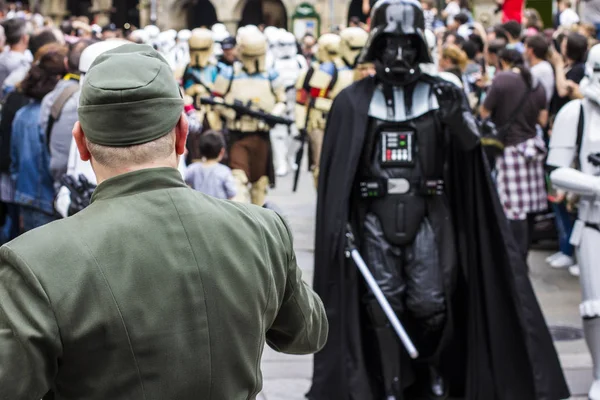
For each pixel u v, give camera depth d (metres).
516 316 5.64
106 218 2.34
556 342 7.21
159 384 2.27
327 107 11.57
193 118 9.20
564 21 12.43
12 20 9.69
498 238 5.66
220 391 2.34
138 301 2.27
